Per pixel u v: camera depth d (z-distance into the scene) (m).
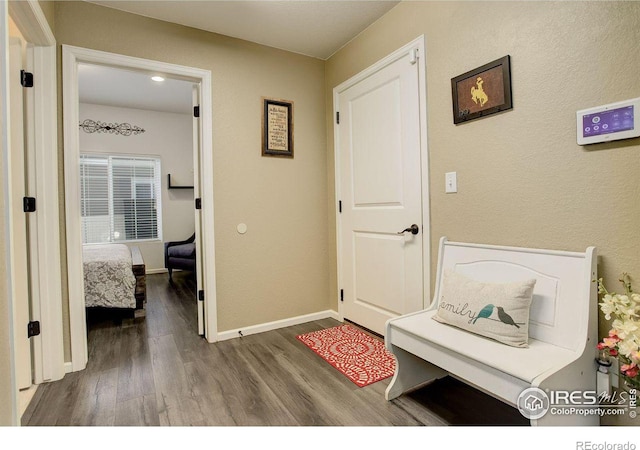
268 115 2.78
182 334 2.74
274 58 2.82
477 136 1.80
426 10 2.06
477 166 1.81
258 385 1.90
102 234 5.21
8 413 1.13
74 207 2.08
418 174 2.16
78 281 2.10
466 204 1.87
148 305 3.62
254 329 2.73
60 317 2.00
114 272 3.07
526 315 1.39
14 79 1.81
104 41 2.18
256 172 2.74
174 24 2.40
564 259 1.42
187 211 5.78
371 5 2.27
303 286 2.99
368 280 2.66
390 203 2.41
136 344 2.53
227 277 2.62
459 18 1.87
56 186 1.98
